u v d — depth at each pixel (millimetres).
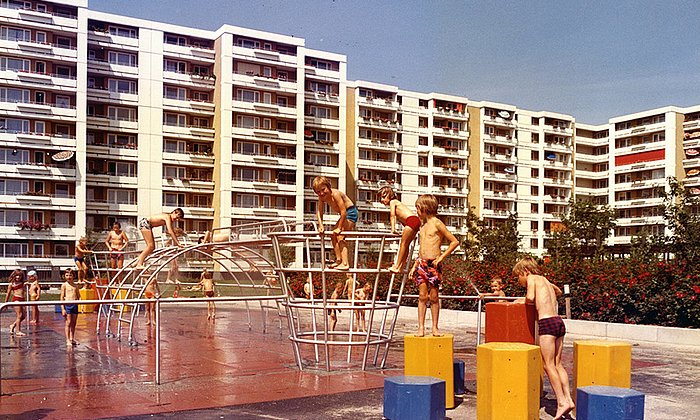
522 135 89250
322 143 69875
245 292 30625
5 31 53844
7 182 54188
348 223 10375
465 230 80875
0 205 53531
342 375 9984
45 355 12297
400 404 6680
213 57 64750
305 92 69062
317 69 69625
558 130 91625
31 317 20781
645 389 9156
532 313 7926
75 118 55812
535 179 90000
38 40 55062
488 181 86250
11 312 22703
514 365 6625
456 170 81688
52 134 55312
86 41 56469
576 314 18312
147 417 7160
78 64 55969
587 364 7246
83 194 56125
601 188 96875
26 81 53938
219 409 7594
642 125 90250
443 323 19922
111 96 59062
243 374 10062
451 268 22016
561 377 7211
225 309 26172
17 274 15930
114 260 19516
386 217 77125
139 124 60594
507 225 66938
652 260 18797
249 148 65250
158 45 61656
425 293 8266
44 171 54688
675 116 87188
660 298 16000
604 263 19281
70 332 13406
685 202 22391
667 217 20875
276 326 18656
